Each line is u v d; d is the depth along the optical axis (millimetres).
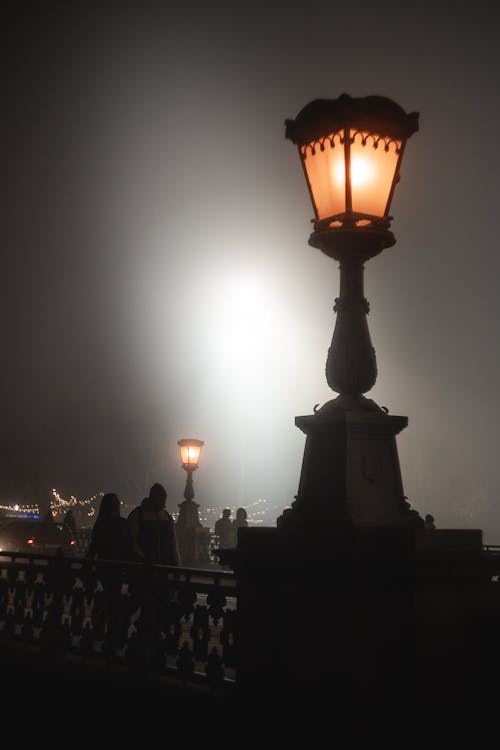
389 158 5387
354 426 5012
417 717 4512
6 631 8742
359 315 5320
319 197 5527
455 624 4781
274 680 5090
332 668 4750
